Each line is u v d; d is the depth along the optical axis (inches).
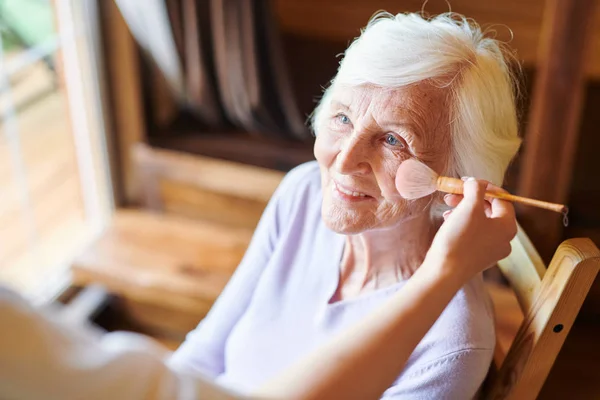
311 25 100.9
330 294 41.6
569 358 79.7
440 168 35.4
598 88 93.2
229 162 84.8
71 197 88.8
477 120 33.9
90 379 17.9
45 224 87.3
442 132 34.4
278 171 83.6
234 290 46.8
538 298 34.7
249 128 87.7
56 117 84.2
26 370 17.0
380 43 33.7
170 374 19.7
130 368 18.8
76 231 88.8
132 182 90.7
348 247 41.6
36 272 82.3
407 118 33.5
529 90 86.8
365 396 23.7
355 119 34.8
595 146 88.1
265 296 44.2
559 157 71.3
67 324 18.7
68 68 80.1
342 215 37.0
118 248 84.4
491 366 39.8
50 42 78.5
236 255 84.1
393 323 25.1
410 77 33.0
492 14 94.3
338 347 24.4
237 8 77.7
